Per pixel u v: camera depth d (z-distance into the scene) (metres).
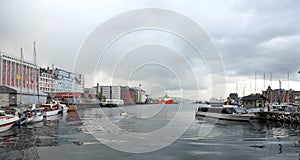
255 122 49.00
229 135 30.72
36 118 47.53
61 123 45.94
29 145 24.69
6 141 27.19
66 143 25.36
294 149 22.62
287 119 48.34
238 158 19.45
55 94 101.00
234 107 53.28
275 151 21.80
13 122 38.66
